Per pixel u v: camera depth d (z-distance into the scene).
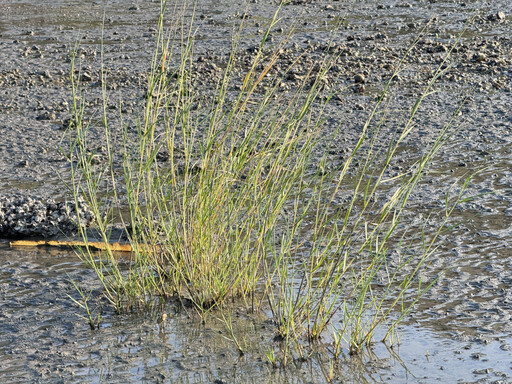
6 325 4.12
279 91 9.58
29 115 9.07
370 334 3.75
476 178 6.34
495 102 8.82
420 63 10.90
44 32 14.09
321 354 3.69
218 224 4.37
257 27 13.72
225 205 4.38
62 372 3.59
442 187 6.15
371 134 7.72
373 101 9.07
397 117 8.34
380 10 15.08
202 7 16.02
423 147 7.25
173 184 4.47
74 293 4.52
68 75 10.90
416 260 4.77
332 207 5.77
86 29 14.21
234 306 4.28
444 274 4.56
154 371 3.57
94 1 17.53
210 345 3.82
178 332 3.98
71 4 17.17
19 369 3.63
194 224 4.35
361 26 13.59
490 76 10.02
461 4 15.25
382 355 3.65
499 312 4.04
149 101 4.38
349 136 7.69
